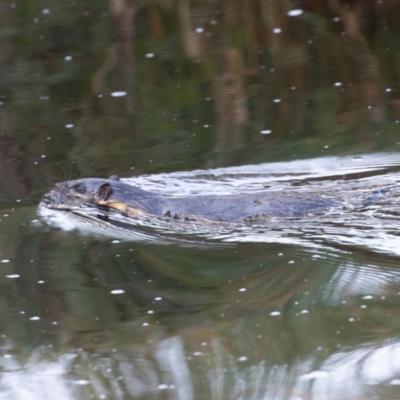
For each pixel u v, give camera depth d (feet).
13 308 34.86
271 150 56.90
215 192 49.60
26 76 74.23
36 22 86.07
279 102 65.98
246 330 31.86
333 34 79.00
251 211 44.32
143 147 58.23
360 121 60.80
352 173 52.13
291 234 41.45
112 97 68.90
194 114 64.44
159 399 27.55
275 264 37.96
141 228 44.09
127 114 65.05
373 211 44.21
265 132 60.18
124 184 48.34
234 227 43.01
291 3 86.17
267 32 80.69
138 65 75.36
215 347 30.73
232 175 52.80
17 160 56.54
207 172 53.47
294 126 60.95
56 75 74.08
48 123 63.67
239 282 36.24
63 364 30.25
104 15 86.84
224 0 88.84
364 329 31.35
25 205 48.32
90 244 41.93
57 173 53.83
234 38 79.66
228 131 60.59
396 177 50.65
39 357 30.89
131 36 82.12
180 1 88.58
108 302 34.99
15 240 42.68
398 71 69.87
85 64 76.23
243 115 63.57
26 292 36.45
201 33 81.71
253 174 52.85
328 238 40.60
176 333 31.96
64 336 32.27
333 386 27.61
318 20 82.28
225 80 71.10
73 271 38.47
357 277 35.99
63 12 87.81
